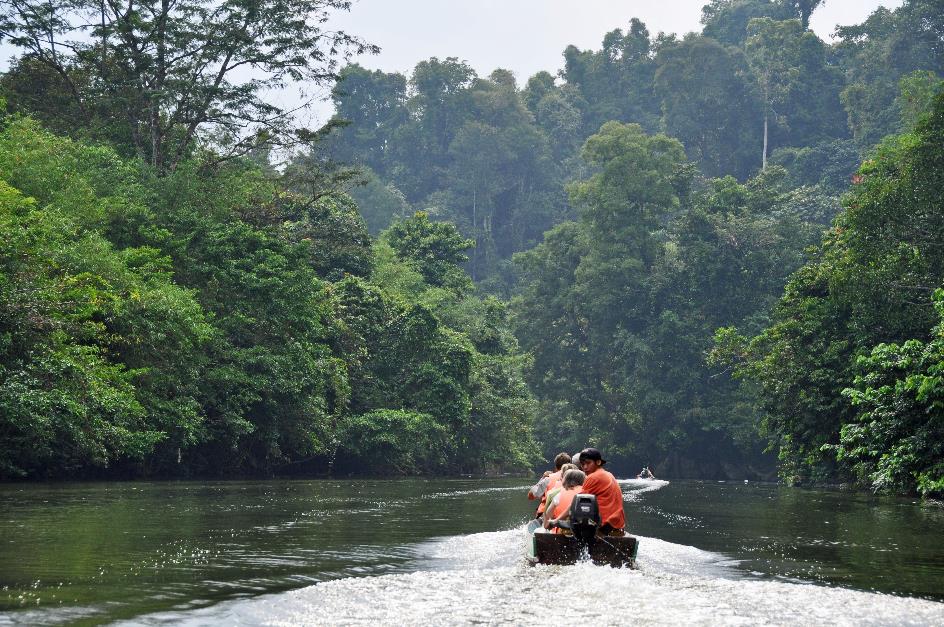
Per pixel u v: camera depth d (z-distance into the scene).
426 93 118.00
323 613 5.48
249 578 6.92
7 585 6.43
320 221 44.94
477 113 113.25
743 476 61.78
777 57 96.94
